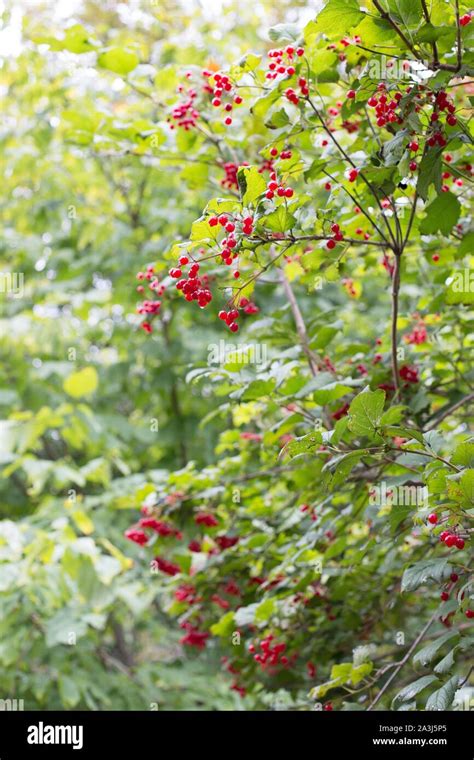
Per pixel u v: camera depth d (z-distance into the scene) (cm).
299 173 288
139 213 725
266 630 373
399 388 309
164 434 683
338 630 388
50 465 536
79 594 491
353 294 398
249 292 230
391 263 374
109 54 361
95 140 370
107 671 644
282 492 437
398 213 313
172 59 573
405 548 379
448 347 401
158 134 365
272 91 269
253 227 217
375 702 276
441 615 260
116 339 687
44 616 564
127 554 616
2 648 514
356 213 307
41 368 659
